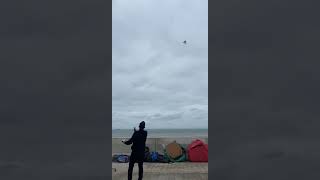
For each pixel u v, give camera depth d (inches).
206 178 478.9
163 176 484.4
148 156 644.1
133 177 477.7
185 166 589.3
